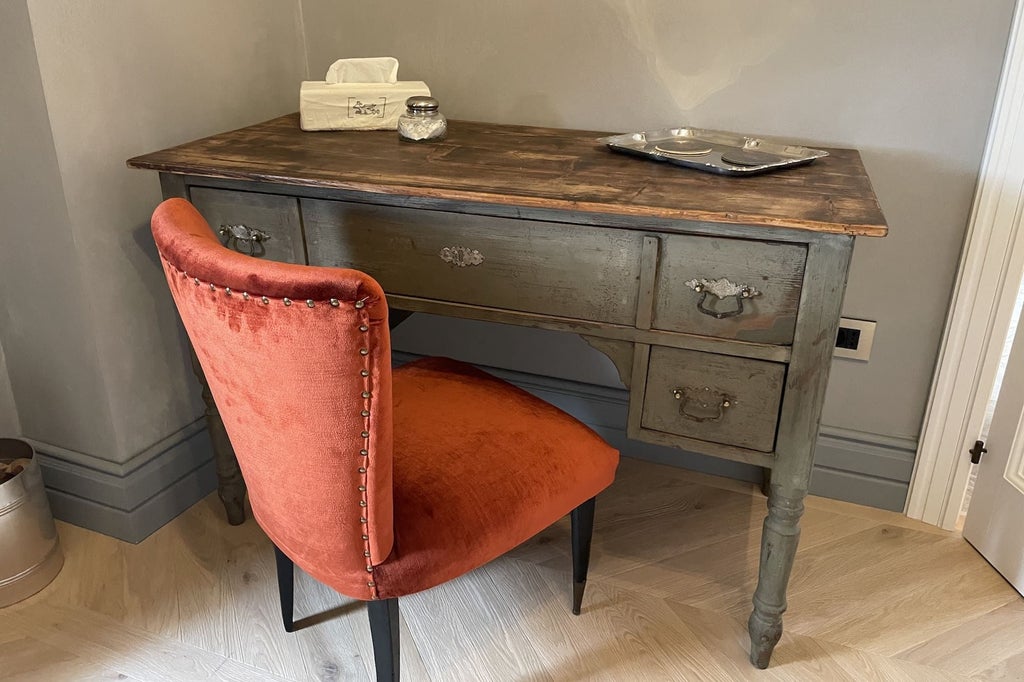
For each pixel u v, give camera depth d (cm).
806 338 124
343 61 176
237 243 156
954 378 173
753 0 163
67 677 149
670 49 172
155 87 168
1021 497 163
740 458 137
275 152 159
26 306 172
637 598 167
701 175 142
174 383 189
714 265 125
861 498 194
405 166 148
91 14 152
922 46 156
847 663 151
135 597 168
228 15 181
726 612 164
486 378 155
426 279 145
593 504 151
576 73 181
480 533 125
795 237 118
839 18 159
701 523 189
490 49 186
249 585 171
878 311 178
